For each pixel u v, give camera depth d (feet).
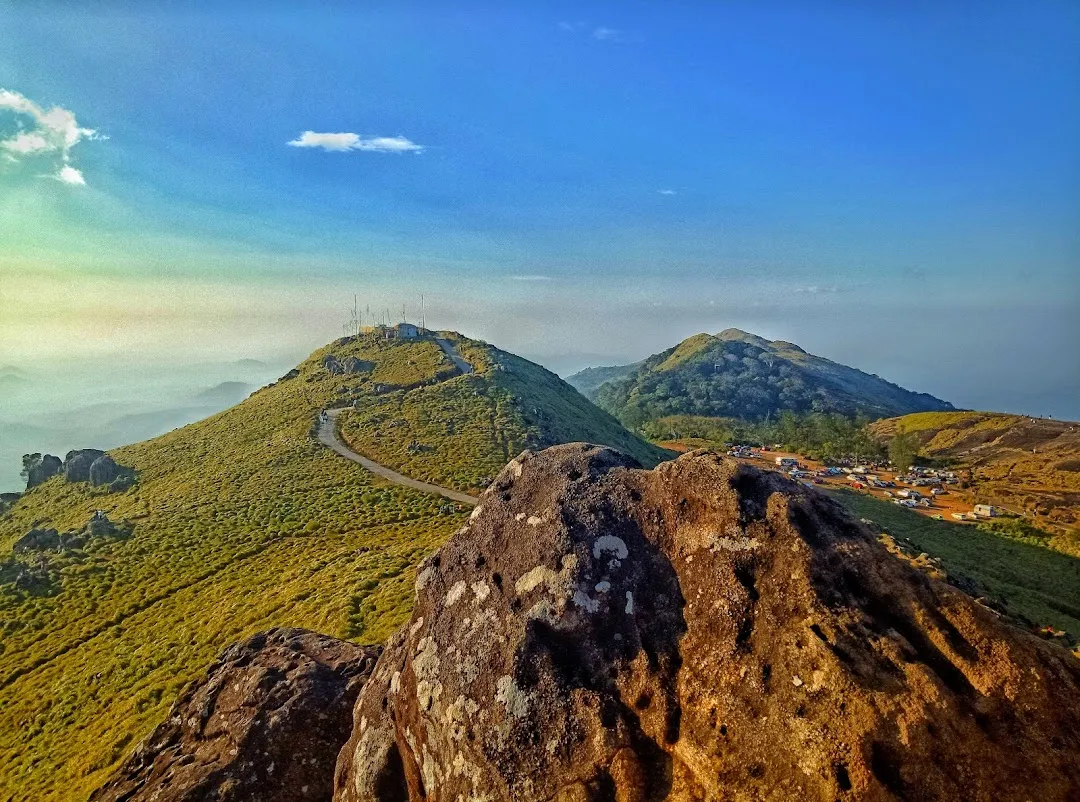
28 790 114.93
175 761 49.96
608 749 28.84
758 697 26.68
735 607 29.66
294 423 440.45
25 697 161.89
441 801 32.24
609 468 40.55
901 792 22.81
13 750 136.36
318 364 631.97
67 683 161.07
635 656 31.27
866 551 30.01
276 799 45.03
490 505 40.73
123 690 148.56
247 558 233.35
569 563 34.35
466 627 35.45
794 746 24.73
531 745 30.30
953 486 411.95
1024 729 23.82
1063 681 24.93
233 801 44.50
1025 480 417.90
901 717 23.79
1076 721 24.02
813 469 477.36
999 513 333.83
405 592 151.12
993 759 23.04
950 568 220.84
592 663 31.96
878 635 26.48
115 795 49.03
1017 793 22.57
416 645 37.27
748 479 34.35
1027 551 274.36
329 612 148.25
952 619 27.22
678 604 32.17
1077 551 269.44
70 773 114.93
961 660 25.84
